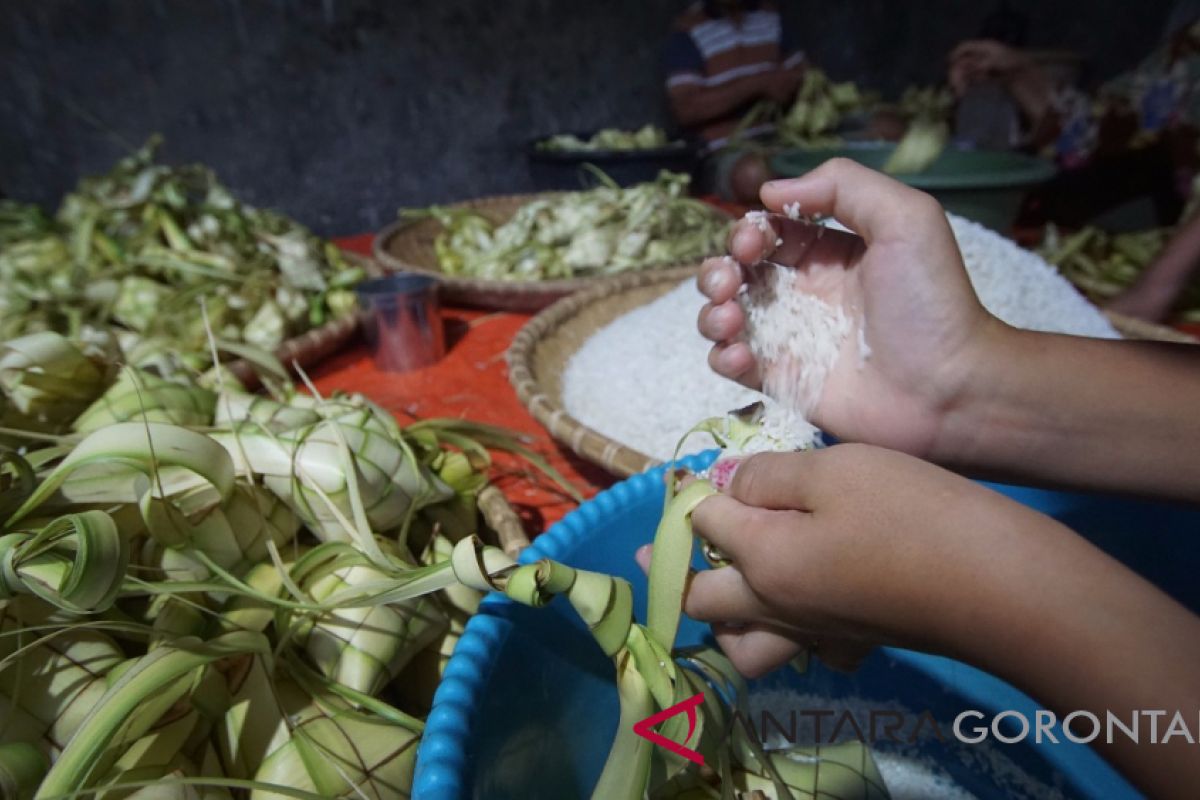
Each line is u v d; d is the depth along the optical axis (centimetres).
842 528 27
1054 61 196
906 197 39
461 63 199
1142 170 162
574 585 30
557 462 73
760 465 32
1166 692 20
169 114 171
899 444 43
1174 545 45
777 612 30
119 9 159
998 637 23
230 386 62
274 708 36
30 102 158
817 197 41
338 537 44
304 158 189
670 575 32
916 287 39
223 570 38
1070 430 38
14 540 32
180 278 100
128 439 36
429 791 26
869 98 245
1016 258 82
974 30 285
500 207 157
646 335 85
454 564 32
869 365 42
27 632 34
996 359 39
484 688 31
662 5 222
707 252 126
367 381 93
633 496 45
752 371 47
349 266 121
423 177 206
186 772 34
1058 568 23
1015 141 191
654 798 37
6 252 107
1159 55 166
